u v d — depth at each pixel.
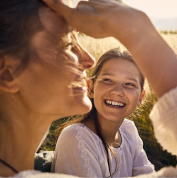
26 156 0.94
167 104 0.92
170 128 0.91
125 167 1.89
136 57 0.96
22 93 0.84
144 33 0.94
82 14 0.89
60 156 1.62
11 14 0.79
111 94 1.72
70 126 1.76
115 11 0.92
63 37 0.89
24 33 0.80
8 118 0.86
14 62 0.80
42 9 0.84
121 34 0.92
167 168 0.89
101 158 1.70
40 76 0.83
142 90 1.94
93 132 1.76
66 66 0.88
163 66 0.95
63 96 0.88
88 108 0.97
